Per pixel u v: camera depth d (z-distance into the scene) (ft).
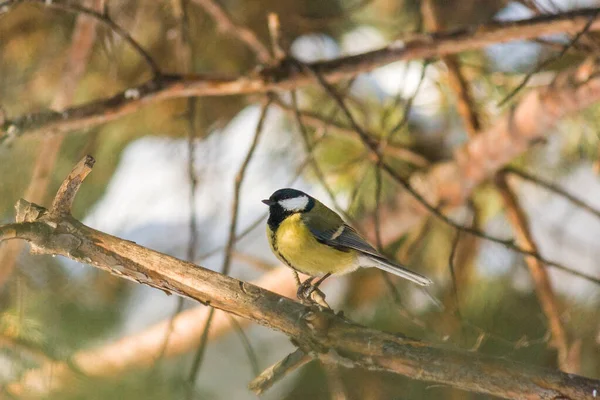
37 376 19.72
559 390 16.71
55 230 18.16
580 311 30.27
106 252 18.35
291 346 38.73
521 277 34.17
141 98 26.58
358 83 37.93
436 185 35.12
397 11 40.52
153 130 41.32
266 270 37.06
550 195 37.70
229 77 27.32
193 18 38.58
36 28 37.01
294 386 36.37
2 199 35.68
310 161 30.66
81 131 36.99
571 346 29.32
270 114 40.70
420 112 36.70
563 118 32.07
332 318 18.02
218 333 35.70
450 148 39.04
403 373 17.80
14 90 37.14
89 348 24.20
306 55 41.96
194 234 28.25
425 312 33.88
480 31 26.43
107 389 19.24
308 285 25.05
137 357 30.48
